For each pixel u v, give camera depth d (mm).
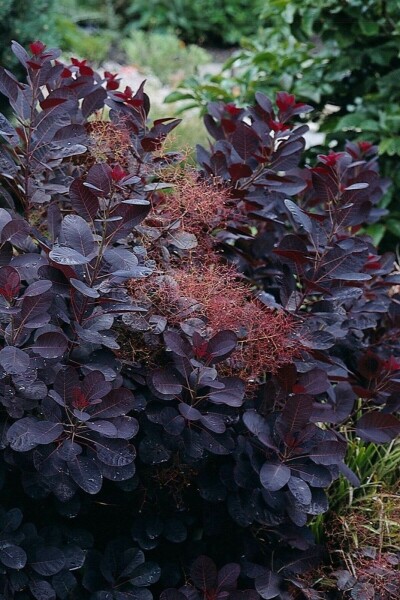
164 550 2092
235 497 1925
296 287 2359
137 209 1825
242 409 2039
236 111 2639
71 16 9797
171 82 8039
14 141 2074
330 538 2238
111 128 2252
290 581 2039
